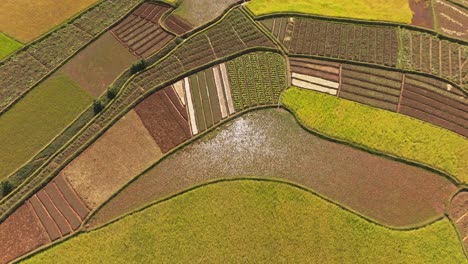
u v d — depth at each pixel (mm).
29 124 43094
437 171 37469
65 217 37281
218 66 45906
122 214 37000
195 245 34875
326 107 41938
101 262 34469
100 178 39281
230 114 42312
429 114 41031
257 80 44469
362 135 39781
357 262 33469
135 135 41594
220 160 39531
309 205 36375
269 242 34688
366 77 44031
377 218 35688
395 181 37438
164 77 45219
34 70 46656
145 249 34938
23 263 34844
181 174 39000
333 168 38438
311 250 34188
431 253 33719
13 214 37594
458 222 35375
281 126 41219
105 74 46156
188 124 41938
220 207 36688
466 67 43906
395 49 45562
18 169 40000
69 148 41125
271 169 38656
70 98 44562
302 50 46250
